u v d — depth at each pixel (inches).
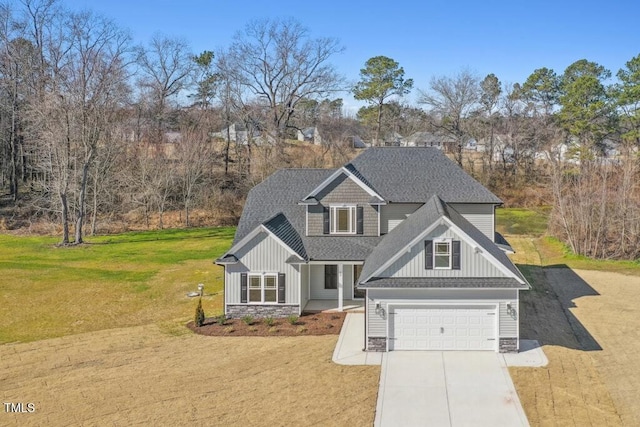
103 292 1272.1
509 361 825.5
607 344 901.8
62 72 1942.7
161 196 2324.1
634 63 2490.2
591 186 1651.1
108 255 1684.3
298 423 646.5
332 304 1122.7
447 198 1132.5
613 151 2647.6
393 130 3297.2
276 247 1037.2
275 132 2615.7
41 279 1386.6
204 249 1772.9
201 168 2391.7
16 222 2165.4
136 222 2247.8
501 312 856.9
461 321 866.8
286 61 2650.1
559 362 822.5
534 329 979.3
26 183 2470.5
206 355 865.5
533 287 1268.5
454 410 674.2
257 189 1257.4
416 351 868.6
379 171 1204.5
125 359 855.1
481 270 864.9
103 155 2084.2
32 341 955.3
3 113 2431.1
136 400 707.4
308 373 788.6
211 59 3073.3
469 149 3166.8
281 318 1039.0
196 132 2496.3
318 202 1120.8
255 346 901.8
